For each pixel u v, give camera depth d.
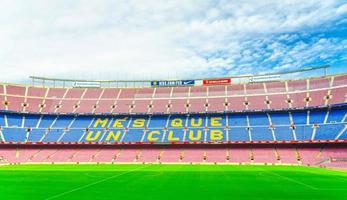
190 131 96.25
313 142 83.25
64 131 98.94
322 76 106.25
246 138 90.00
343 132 82.25
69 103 111.44
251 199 30.28
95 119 105.44
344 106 90.81
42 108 107.31
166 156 88.06
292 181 43.91
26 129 97.44
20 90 111.50
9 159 86.31
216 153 87.62
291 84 108.56
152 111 106.88
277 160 81.75
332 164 73.25
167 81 120.38
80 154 90.31
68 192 34.00
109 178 47.28
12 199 30.08
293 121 93.75
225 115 102.88
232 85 116.12
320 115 92.44
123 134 96.81
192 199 30.11
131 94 116.81
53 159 87.88
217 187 37.81
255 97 107.25
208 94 113.06
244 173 55.59
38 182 42.41
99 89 120.25
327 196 32.06
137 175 51.81
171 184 40.38
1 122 97.00
